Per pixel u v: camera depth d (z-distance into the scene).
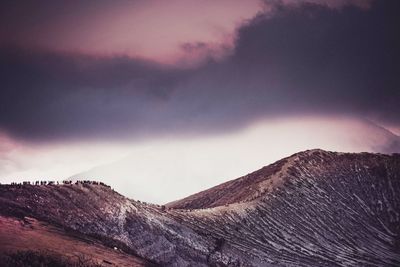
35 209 101.06
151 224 119.19
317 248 165.50
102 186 125.88
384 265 169.50
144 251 106.88
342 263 160.50
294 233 167.62
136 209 122.50
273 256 143.62
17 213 96.12
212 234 136.00
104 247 96.62
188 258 114.19
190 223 135.38
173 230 122.81
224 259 123.62
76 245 91.75
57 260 82.94
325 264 154.62
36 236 89.50
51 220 99.25
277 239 158.25
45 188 112.25
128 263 93.00
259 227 159.00
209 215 149.25
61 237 93.06
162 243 113.81
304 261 149.88
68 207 107.69
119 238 106.12
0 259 76.69
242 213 162.12
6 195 102.38
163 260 107.69
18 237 86.50
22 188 107.88
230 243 136.12
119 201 121.44
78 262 84.94
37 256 81.44
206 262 117.44
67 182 121.00
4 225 89.75
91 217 108.75
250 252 137.50
